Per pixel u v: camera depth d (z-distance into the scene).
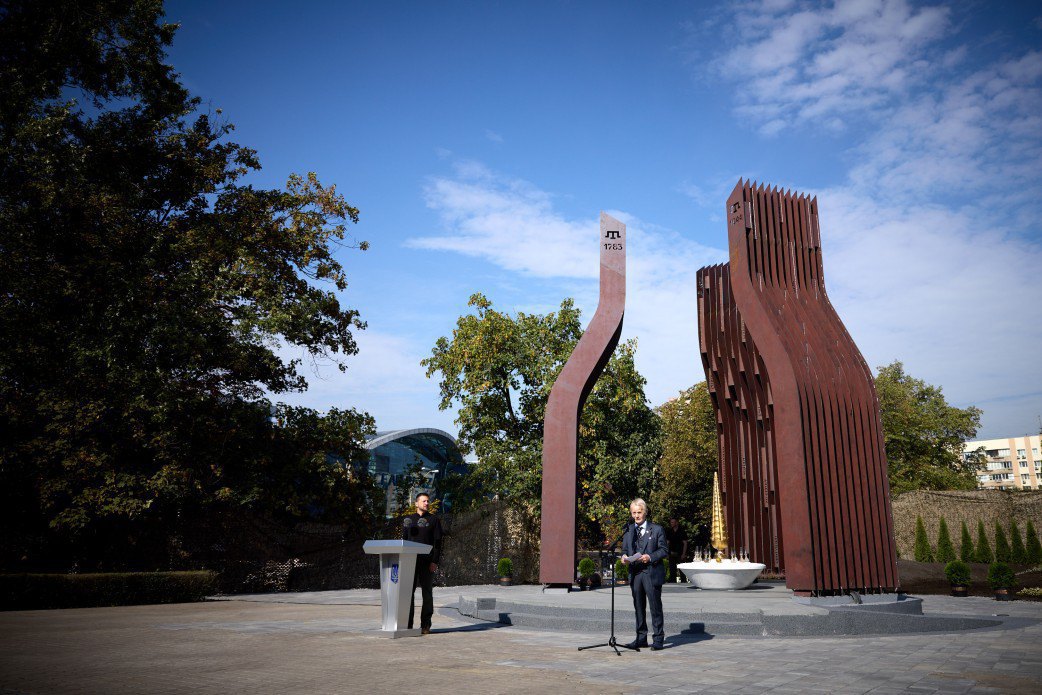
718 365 19.20
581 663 7.10
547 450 15.98
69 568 20.30
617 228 17.17
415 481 30.69
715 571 15.30
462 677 6.19
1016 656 7.72
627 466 29.98
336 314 24.95
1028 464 141.00
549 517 15.65
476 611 12.26
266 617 12.34
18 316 18.80
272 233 24.34
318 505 23.81
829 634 10.01
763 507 17.09
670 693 5.44
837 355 13.96
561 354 29.08
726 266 19.12
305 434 23.70
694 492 44.62
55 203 19.31
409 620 9.57
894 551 13.21
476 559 25.98
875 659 7.47
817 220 15.40
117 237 21.36
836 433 13.17
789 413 12.79
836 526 12.69
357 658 7.34
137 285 20.03
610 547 8.67
